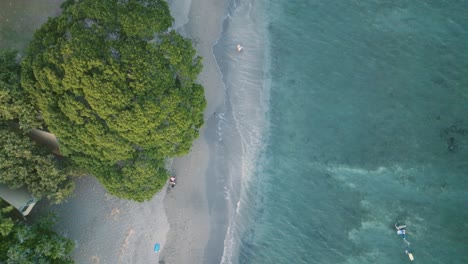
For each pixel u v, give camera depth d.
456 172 33.47
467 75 33.47
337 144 34.06
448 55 33.62
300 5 34.38
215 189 34.22
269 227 34.25
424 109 33.72
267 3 34.22
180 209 34.16
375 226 33.78
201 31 33.94
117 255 33.59
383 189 33.81
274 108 34.28
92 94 25.28
